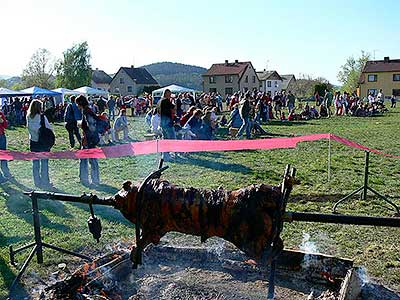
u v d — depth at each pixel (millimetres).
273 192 3203
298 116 29344
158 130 14672
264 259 3264
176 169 11469
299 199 8305
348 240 6129
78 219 7039
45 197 4555
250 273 4703
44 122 9328
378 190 9016
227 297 4211
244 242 3240
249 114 18078
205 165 12039
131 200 3473
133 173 11086
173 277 4648
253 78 87750
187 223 3350
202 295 4250
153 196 3400
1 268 5211
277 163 12391
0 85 81750
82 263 5371
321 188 9211
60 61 79688
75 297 3900
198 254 5016
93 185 9656
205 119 14523
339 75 88688
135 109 35156
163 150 8711
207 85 87375
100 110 24672
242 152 14461
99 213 7332
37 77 76312
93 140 9430
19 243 6055
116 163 12492
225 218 3232
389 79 73938
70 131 15492
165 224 3426
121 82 90438
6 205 7992
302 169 11438
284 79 110000
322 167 11656
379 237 6227
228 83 85500
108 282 4320
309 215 3098
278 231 3172
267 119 28328
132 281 4562
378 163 12367
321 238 6211
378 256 5555
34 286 4805
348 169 11438
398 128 22656
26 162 12742
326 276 4391
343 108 33688
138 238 3508
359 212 7410
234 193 3299
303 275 4492
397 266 5258
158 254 5094
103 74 102562
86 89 38250
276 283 4492
